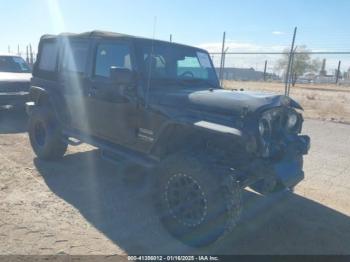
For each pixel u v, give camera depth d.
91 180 5.41
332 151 8.09
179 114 4.07
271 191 4.05
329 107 17.02
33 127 6.36
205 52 5.79
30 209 4.32
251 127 3.60
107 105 4.95
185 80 5.08
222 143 3.94
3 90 9.23
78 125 5.58
